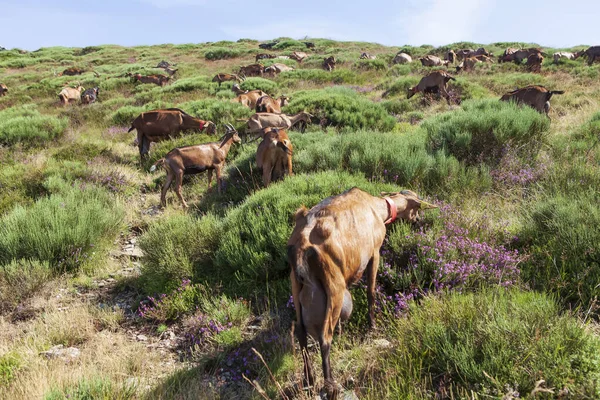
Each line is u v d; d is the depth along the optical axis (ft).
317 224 10.41
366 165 24.98
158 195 30.73
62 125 47.47
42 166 31.89
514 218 18.10
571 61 84.48
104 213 23.62
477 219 17.21
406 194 15.69
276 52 148.77
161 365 13.08
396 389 9.80
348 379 11.09
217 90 72.18
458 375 10.03
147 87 84.53
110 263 20.53
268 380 11.35
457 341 10.61
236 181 29.71
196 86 75.31
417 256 14.96
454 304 12.09
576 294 12.88
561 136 28.99
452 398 9.29
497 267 14.15
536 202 18.10
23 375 12.23
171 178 28.07
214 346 13.57
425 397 9.59
